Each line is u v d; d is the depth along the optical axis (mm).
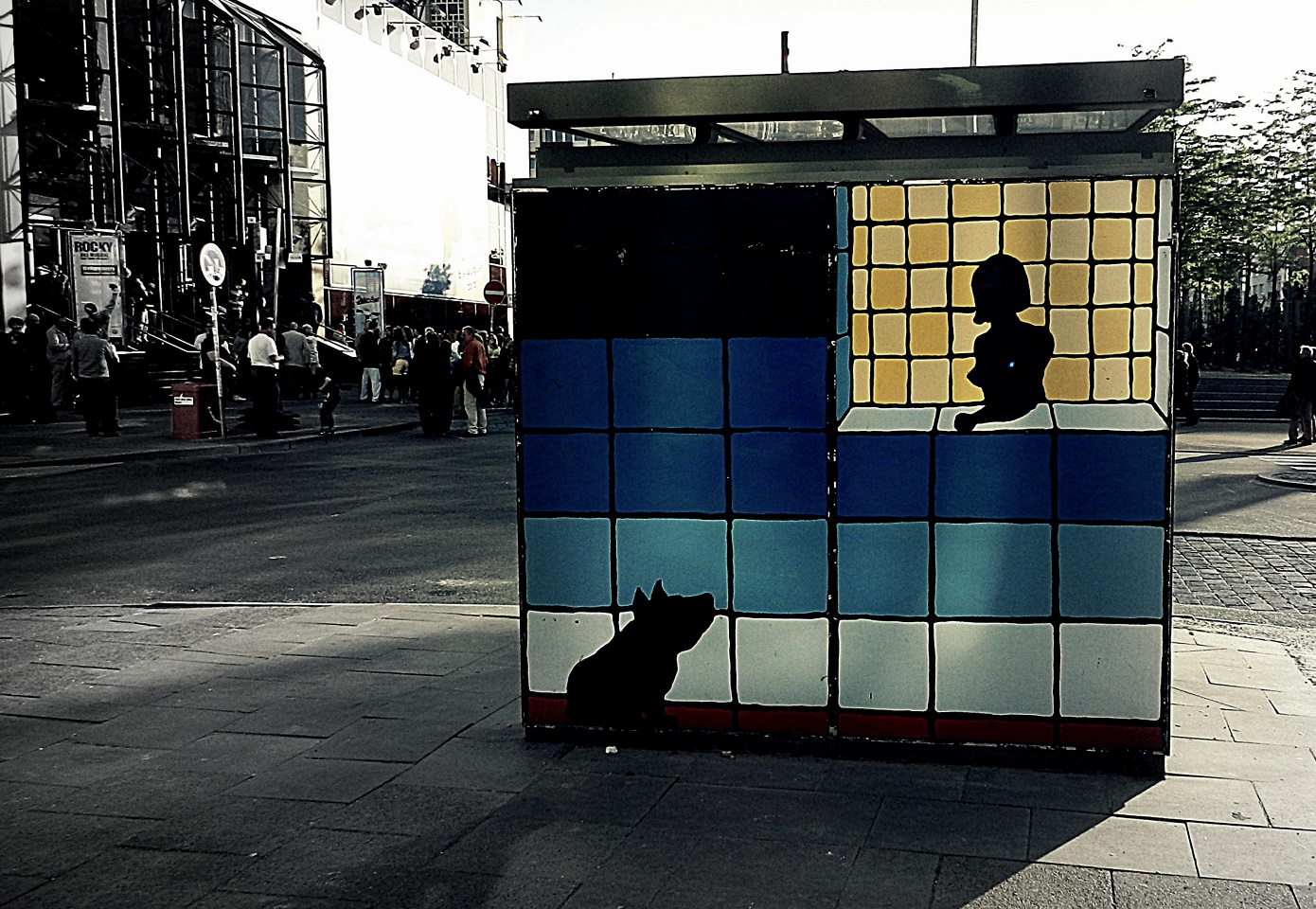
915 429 4379
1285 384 37000
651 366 4531
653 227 4477
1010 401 4320
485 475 15070
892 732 4488
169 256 34969
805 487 4465
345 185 43094
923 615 4426
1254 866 3557
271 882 3551
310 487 13969
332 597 8086
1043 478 4312
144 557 9656
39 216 29141
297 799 4180
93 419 19641
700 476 4535
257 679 5738
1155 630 4281
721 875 3549
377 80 45656
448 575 8836
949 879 3502
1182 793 4133
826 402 4430
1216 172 39875
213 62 36969
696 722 4621
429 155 50562
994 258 4293
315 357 29188
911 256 4344
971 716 4430
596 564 4648
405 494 13281
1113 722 4328
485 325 57312
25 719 5168
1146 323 4227
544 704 4734
